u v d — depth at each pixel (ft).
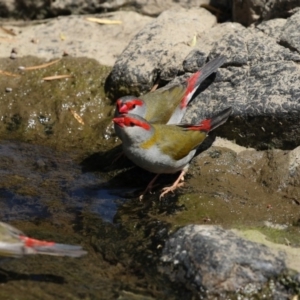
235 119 42.86
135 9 52.80
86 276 34.09
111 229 37.50
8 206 39.55
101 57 50.06
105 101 48.29
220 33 48.21
